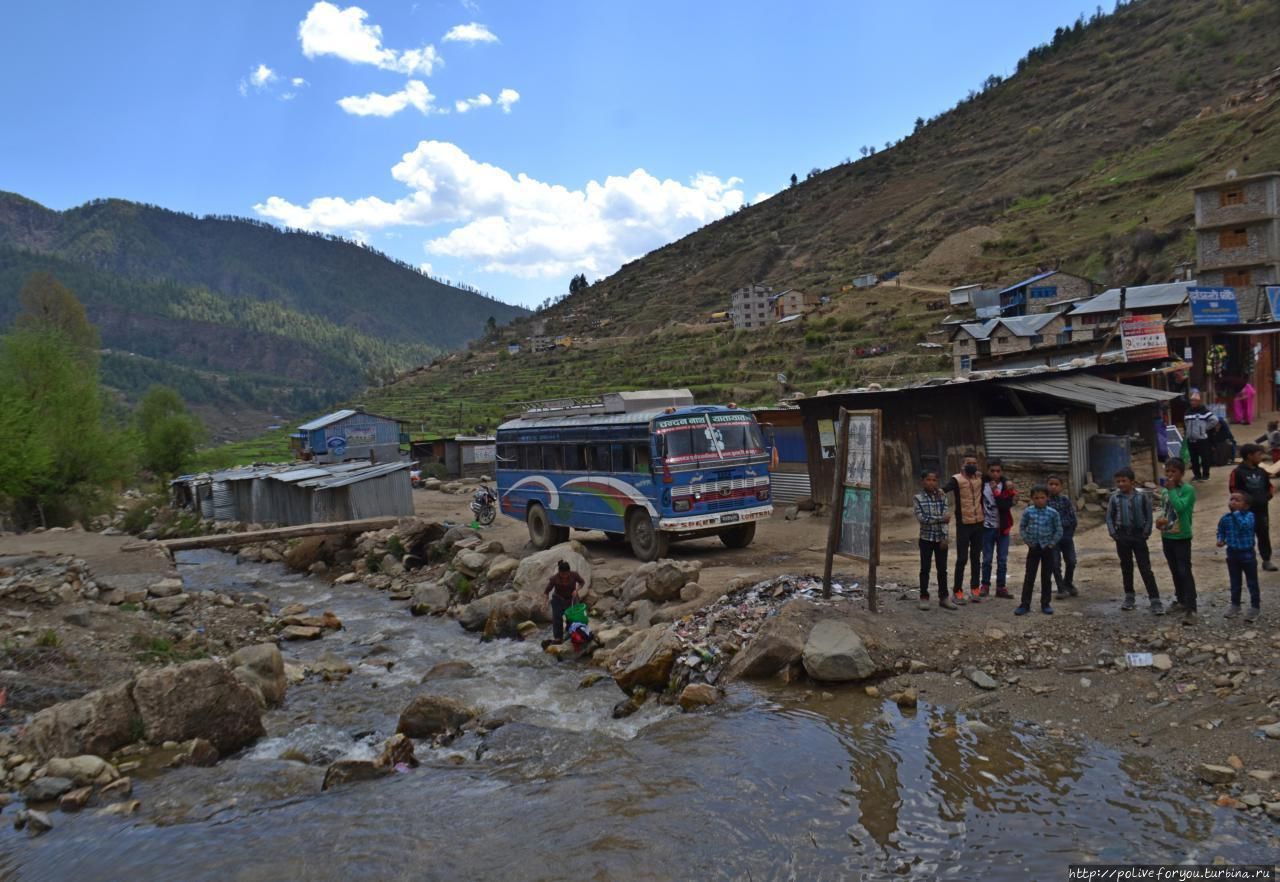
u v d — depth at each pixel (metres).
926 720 8.02
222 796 7.68
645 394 18.14
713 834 6.20
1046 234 97.44
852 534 11.04
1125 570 9.66
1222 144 91.38
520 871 5.88
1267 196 39.03
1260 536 10.52
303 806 7.39
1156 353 19.12
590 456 18.05
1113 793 6.27
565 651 12.17
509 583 16.53
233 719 9.34
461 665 11.85
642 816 6.59
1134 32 189.62
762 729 8.22
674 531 16.00
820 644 9.39
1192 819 5.79
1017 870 5.38
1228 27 147.12
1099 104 149.50
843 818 6.29
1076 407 16.64
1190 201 76.81
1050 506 10.56
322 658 13.02
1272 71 112.75
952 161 177.62
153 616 15.34
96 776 8.03
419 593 17.47
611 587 14.66
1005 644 9.34
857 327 87.31
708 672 9.96
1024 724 7.67
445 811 7.04
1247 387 25.34
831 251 157.88
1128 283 70.31
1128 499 9.55
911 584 12.16
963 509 10.84
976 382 17.69
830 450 21.39
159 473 62.59
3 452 29.84
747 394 68.25
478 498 26.88
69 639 12.08
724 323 125.62
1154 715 7.37
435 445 53.19
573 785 7.35
